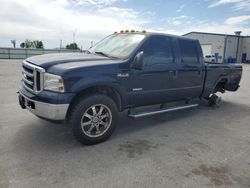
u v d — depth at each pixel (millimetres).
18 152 3279
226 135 4367
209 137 4227
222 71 6117
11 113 5031
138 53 4027
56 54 4277
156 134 4262
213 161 3291
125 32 4883
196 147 3748
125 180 2715
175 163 3178
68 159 3154
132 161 3182
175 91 4848
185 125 4863
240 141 4094
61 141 3719
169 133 4344
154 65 4316
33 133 3980
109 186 2586
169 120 5172
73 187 2537
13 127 4211
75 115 3420
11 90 7676
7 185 2506
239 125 5012
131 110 4340
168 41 4605
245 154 3568
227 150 3688
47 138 3807
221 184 2732
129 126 4645
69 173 2809
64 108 3240
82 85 3342
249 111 6289
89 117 3572
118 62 3789
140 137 4082
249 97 8344
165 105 5199
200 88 5516
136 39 4324
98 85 3574
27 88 3639
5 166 2889
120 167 3006
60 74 3205
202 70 5418
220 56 43000
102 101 3633
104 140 3811
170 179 2777
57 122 3398
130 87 4004
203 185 2691
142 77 4133
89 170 2898
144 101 4352
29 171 2805
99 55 4320
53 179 2664
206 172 2982
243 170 3078
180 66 4805
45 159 3121
